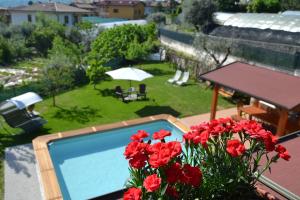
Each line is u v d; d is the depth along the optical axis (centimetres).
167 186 295
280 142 543
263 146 357
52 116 1464
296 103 978
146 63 2747
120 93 1727
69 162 1089
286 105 973
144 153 318
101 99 1744
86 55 2405
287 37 2028
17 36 3403
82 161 1098
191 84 2092
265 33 2195
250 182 365
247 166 358
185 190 315
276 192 392
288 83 1141
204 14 2933
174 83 2097
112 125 1291
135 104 1669
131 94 1803
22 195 870
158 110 1585
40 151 1031
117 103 1680
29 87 1830
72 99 1745
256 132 351
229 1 4003
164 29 3150
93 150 1170
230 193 355
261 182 408
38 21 3766
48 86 1631
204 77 1305
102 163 1091
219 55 2044
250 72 1294
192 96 1830
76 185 968
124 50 2486
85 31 3306
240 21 2531
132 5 6506
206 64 2127
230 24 2600
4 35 3500
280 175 423
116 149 1184
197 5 2930
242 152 333
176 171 295
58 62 1753
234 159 349
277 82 1161
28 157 1073
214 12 2952
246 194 364
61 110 1553
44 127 1324
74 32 3450
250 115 1364
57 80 1625
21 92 1795
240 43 1923
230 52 2006
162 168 300
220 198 357
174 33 2900
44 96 1806
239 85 1168
